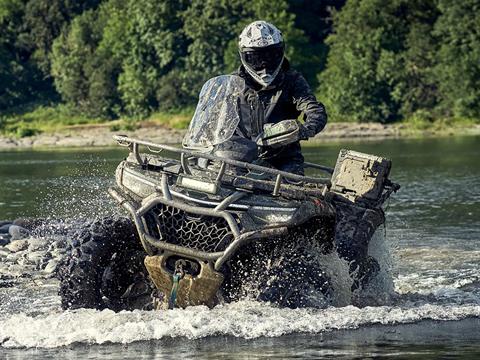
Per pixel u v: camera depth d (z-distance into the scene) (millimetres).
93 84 106188
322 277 12172
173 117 99938
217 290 11602
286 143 12531
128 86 103250
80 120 105688
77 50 110500
